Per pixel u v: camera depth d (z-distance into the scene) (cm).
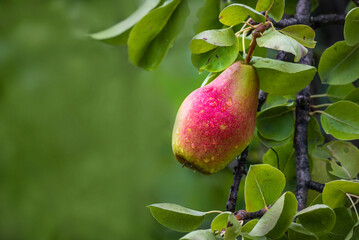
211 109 104
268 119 120
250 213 105
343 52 115
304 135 118
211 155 104
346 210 107
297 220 105
